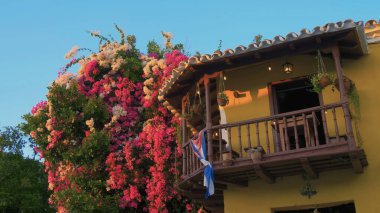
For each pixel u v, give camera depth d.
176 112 12.98
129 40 17.42
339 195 9.73
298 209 10.49
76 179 14.29
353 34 9.16
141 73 16.11
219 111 12.63
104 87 15.95
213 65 10.30
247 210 10.54
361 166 9.30
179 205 14.23
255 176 10.27
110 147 14.77
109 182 14.04
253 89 11.34
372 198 9.41
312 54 10.78
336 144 8.65
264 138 10.75
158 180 13.33
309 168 9.12
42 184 20.91
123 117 15.45
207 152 10.12
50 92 15.27
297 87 11.16
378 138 9.77
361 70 10.41
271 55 9.79
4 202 17.83
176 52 15.61
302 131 10.39
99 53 16.42
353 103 9.83
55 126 14.97
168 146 13.81
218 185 10.73
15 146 21.98
